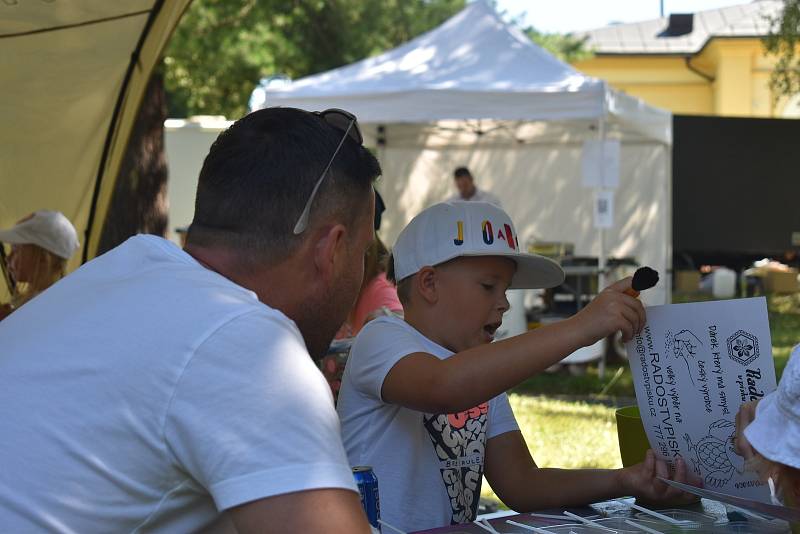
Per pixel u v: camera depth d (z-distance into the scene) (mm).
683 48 23094
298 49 18578
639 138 12156
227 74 18359
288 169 1368
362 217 1447
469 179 11531
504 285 2125
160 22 4121
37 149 4570
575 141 12633
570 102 8344
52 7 3814
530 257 2109
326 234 1398
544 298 10000
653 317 1632
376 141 13109
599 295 1699
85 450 1204
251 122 1418
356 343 2043
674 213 17062
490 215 2105
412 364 1854
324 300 1427
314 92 8805
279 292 1392
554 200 12844
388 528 1738
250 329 1216
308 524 1140
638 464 1916
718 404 1570
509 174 13000
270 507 1144
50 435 1212
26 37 3979
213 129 14570
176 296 1265
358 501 1199
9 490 1199
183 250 1415
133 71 4340
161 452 1197
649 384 1650
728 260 17344
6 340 1312
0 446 1214
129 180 6250
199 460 1172
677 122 16953
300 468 1155
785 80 16672
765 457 1341
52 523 1197
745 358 1524
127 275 1371
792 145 16906
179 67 17281
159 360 1205
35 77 4211
